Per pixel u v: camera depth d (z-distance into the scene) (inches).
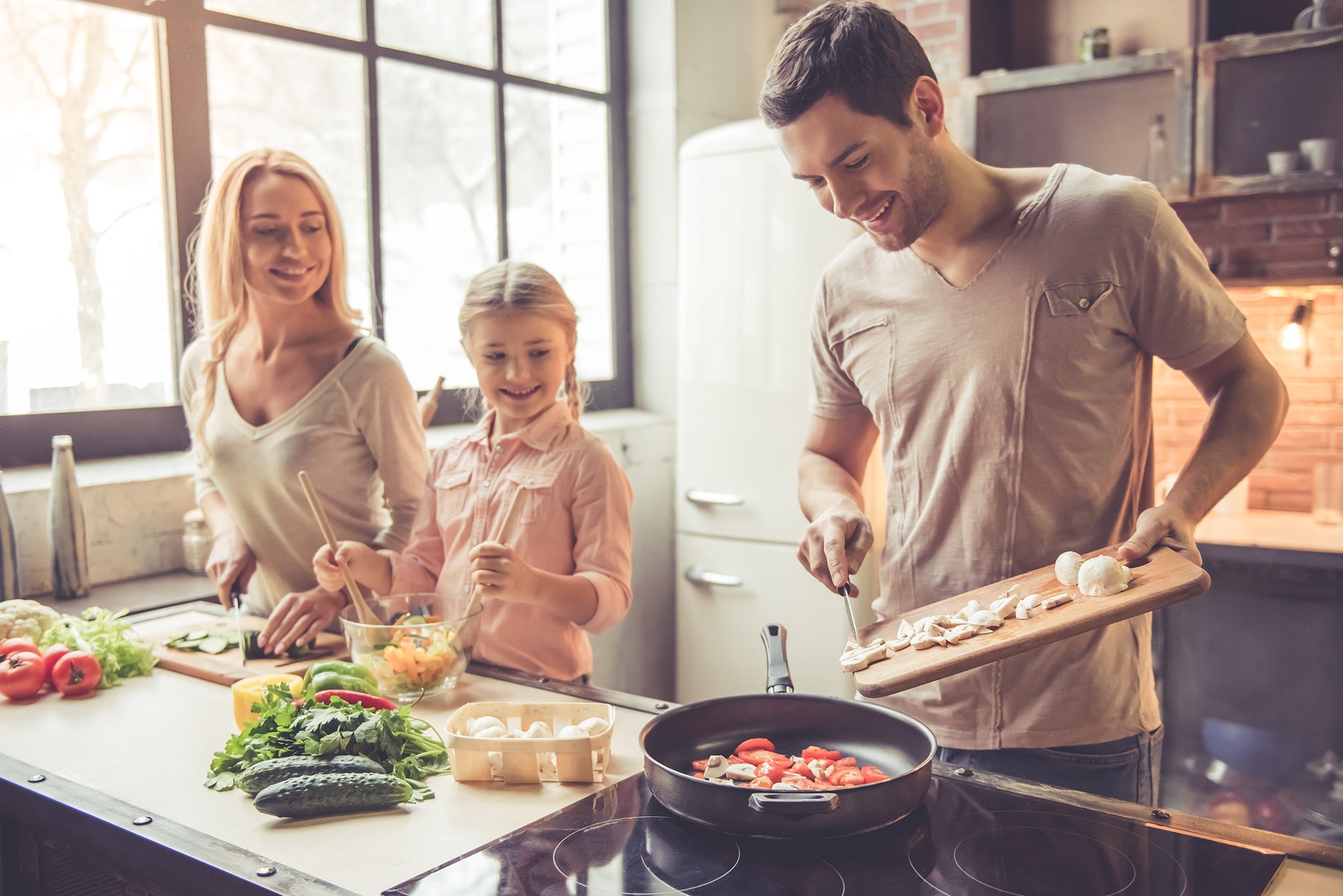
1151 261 49.6
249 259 67.5
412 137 113.4
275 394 69.7
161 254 94.3
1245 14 110.9
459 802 41.4
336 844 37.7
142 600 79.2
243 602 78.2
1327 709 97.2
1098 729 51.6
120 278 91.8
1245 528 106.5
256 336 70.5
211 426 71.9
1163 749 105.0
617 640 126.3
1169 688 104.5
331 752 42.6
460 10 117.5
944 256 53.3
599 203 135.0
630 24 134.1
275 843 37.8
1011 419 51.6
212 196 69.3
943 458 54.4
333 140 106.3
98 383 91.4
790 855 35.1
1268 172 103.0
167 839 37.6
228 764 44.0
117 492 85.0
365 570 63.0
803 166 48.0
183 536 89.4
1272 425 49.9
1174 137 106.9
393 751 43.8
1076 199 50.4
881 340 56.2
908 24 132.4
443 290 118.1
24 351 86.6
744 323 117.3
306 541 71.3
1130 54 119.3
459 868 34.6
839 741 43.6
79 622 60.7
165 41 91.9
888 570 57.8
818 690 115.6
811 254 112.6
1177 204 118.7
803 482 60.5
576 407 70.8
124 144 91.0
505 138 122.9
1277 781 99.4
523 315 64.7
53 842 42.8
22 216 85.4
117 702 55.1
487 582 55.7
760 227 115.4
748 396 117.7
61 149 87.1
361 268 109.7
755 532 118.6
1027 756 52.4
